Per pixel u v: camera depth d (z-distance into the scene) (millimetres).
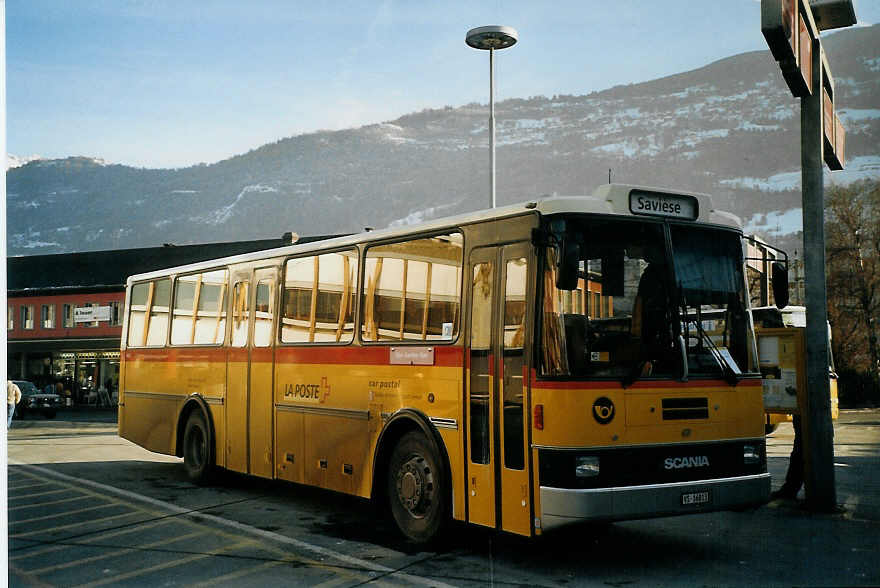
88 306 56250
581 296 7453
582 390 7223
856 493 11609
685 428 7605
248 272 12469
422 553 8391
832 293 39094
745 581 7188
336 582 7316
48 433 26906
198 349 13562
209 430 13039
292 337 11227
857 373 39562
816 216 10492
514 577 7402
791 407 10719
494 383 7902
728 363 7961
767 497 7965
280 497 12094
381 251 9766
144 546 8852
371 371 9633
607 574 7473
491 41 22203
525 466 7473
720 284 8109
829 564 7730
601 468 7188
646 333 7582
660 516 7324
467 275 8422
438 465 8461
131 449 20203
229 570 7801
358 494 9703
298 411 10961
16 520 10391
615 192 7793
